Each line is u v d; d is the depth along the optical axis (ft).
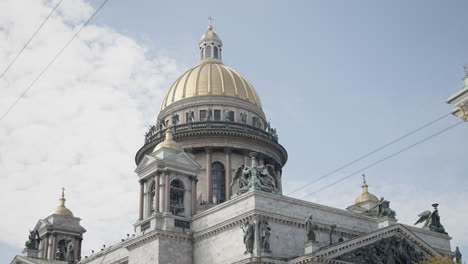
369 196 395.55
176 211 303.27
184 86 413.59
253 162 285.23
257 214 263.70
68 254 384.68
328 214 295.07
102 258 340.39
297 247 274.16
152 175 307.58
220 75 415.44
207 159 376.07
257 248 257.75
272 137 404.36
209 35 450.30
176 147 315.99
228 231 276.41
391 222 298.35
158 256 280.51
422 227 331.36
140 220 302.45
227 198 367.25
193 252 291.99
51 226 403.34
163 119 409.08
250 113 408.05
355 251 269.85
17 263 370.53
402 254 286.66
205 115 396.57
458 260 315.58
